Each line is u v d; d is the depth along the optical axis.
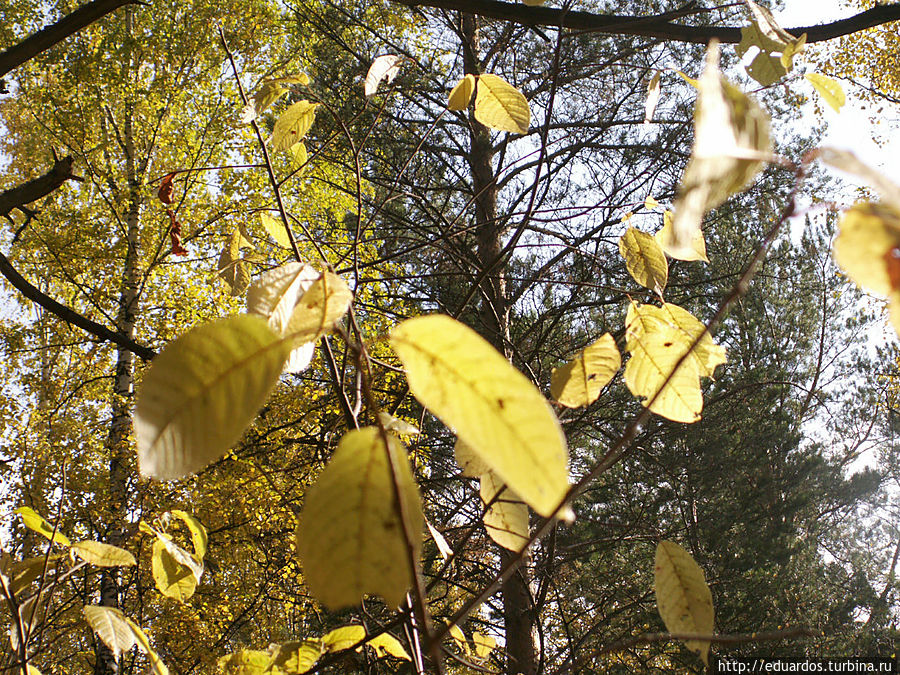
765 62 1.18
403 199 6.77
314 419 4.45
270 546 5.90
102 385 8.31
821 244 10.18
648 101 0.78
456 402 0.32
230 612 5.89
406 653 1.01
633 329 0.91
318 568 0.38
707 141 0.32
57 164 3.08
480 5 2.90
